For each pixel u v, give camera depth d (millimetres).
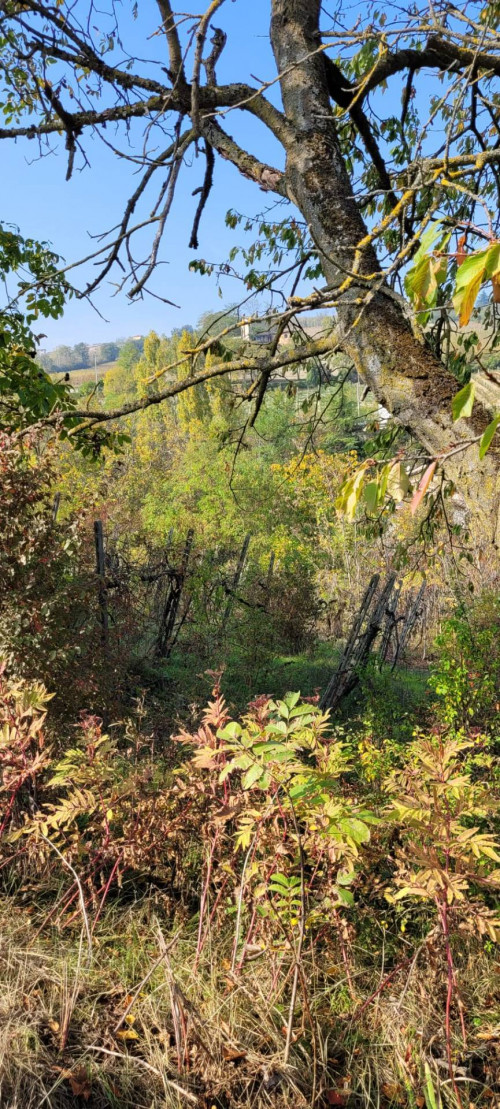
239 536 19391
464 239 1111
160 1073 2307
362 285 2209
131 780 3164
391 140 5047
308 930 2990
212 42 3611
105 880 3580
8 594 4434
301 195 3324
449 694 5473
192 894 3508
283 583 11617
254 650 8281
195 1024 2498
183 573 9172
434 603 11625
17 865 3566
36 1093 2207
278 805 2521
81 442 6285
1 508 4508
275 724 2334
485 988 2891
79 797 3080
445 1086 2355
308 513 17984
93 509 5066
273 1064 2410
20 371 6867
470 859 2311
